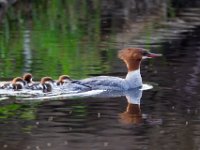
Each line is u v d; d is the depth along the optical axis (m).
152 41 26.20
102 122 14.04
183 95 16.62
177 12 35.56
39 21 32.47
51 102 15.69
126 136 13.07
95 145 12.45
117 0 41.25
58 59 22.05
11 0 38.56
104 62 21.50
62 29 29.77
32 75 19.16
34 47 24.72
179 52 23.48
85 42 26.12
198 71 19.83
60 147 12.27
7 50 24.02
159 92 16.98
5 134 13.16
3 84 16.86
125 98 16.27
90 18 33.44
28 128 13.54
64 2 40.31
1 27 30.42
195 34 27.89
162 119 14.35
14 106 15.27
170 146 12.45
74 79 18.75
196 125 13.88
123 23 31.61
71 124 13.85
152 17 33.72
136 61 17.52
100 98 16.20
